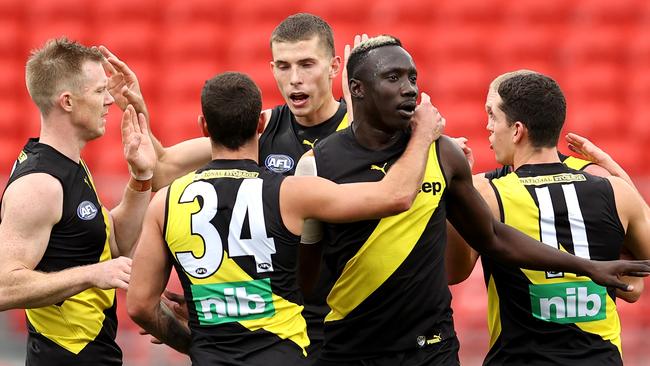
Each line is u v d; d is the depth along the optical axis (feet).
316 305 69.15
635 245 65.41
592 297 62.64
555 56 185.88
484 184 64.08
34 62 65.16
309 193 56.70
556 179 63.62
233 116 57.82
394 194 55.47
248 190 57.47
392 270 58.29
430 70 185.37
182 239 57.47
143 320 59.26
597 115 175.22
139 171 67.97
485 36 189.78
